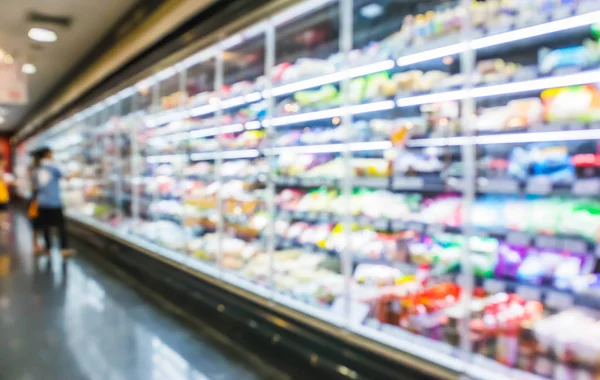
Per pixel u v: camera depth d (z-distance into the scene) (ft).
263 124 10.87
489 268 6.57
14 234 30.55
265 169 11.24
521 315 6.23
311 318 8.57
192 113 14.33
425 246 7.68
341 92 8.80
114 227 20.39
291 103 10.11
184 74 14.53
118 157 21.26
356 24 9.07
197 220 13.98
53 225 21.44
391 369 6.98
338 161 9.39
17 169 62.44
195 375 8.68
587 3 5.13
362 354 7.47
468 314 6.51
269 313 9.53
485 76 6.37
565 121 5.60
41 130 40.14
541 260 6.10
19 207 54.08
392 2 8.29
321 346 8.18
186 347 10.09
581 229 5.51
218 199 12.73
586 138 5.67
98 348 10.07
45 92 33.47
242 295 10.38
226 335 10.68
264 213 11.49
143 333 10.98
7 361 9.45
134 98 19.03
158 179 16.78
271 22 9.54
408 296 7.61
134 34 15.55
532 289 5.85
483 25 6.27
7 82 22.15
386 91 7.97
